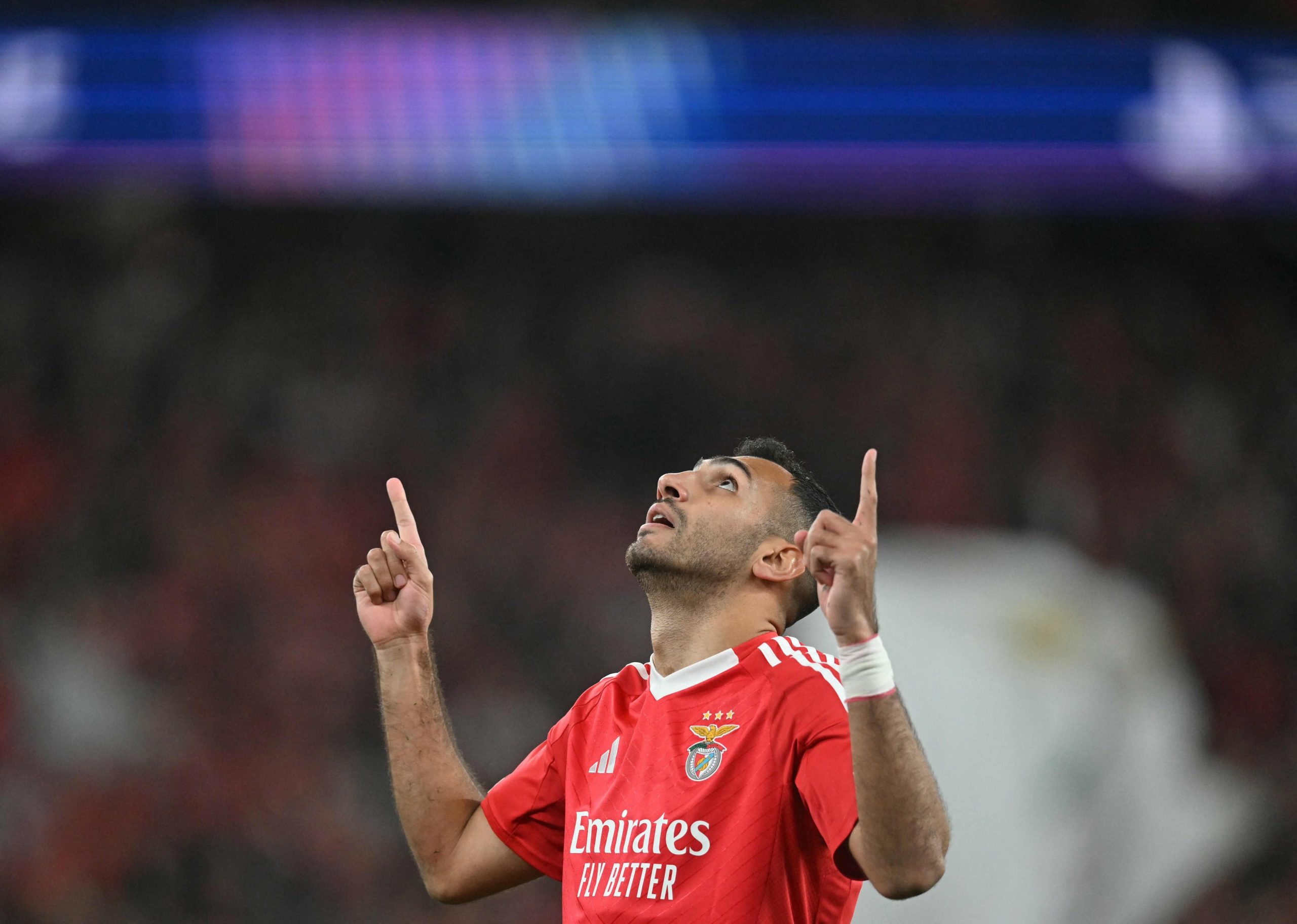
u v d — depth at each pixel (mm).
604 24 53750
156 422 51438
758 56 53906
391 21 53188
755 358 57188
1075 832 26219
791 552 10703
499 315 57875
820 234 61156
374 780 42812
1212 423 56594
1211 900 37562
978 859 24688
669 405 56000
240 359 53531
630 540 50906
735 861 9367
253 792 41656
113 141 50969
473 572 49000
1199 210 57719
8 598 45781
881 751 8570
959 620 26516
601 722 10672
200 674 44406
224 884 39719
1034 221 61469
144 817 40719
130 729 42625
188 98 51625
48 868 39188
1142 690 27469
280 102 51938
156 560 47281
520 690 46031
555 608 48281
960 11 56562
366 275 57625
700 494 10844
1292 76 55156
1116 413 56250
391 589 11680
